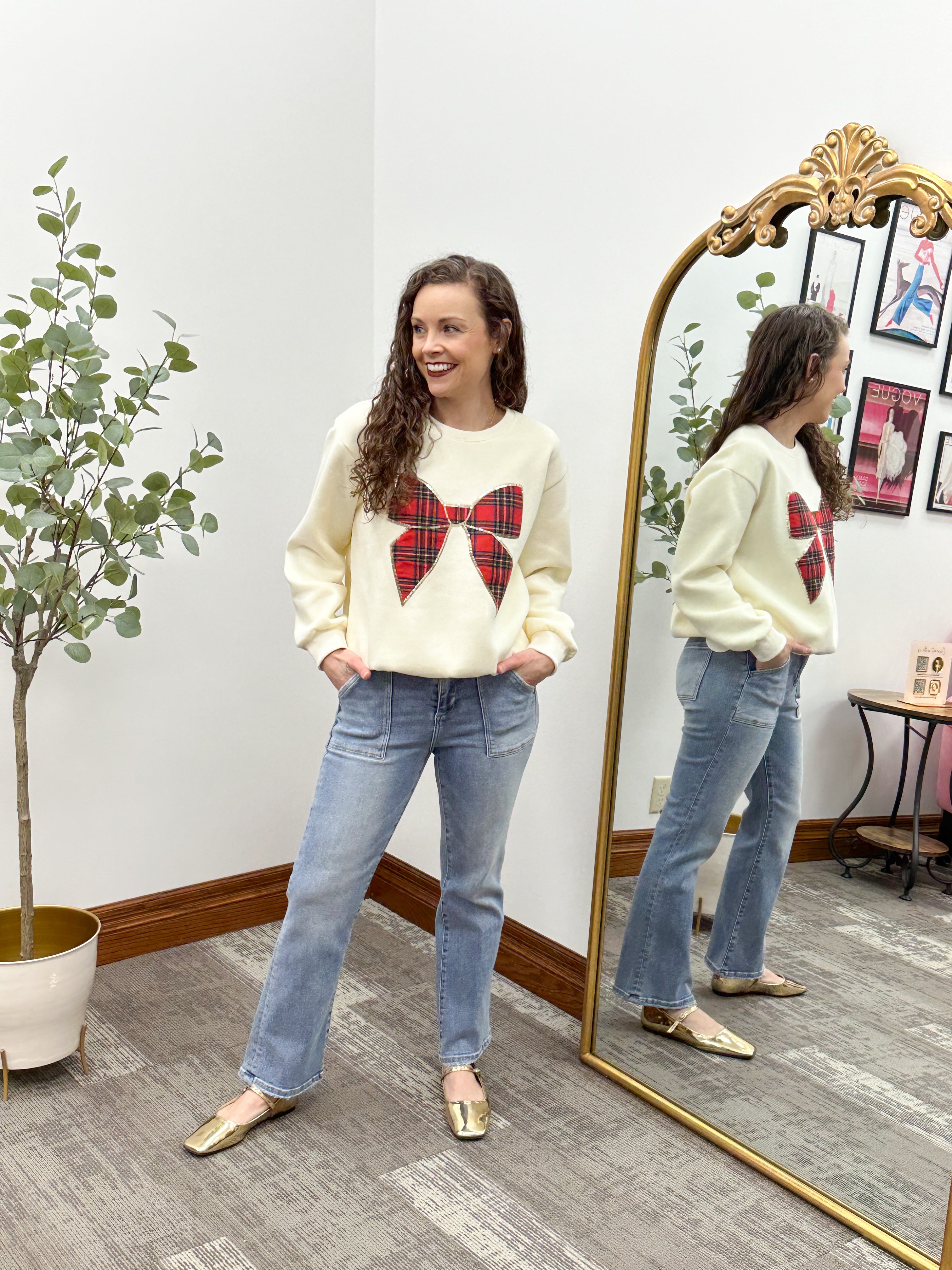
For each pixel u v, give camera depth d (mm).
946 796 1669
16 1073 2088
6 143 2234
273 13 2631
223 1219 1690
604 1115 2049
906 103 1700
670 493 2053
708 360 1966
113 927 2590
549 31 2367
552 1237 1688
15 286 2283
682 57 2076
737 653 1963
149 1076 2090
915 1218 1685
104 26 2344
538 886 2545
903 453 1687
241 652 2766
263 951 2705
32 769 2430
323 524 1878
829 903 1852
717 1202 1799
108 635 2508
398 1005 2445
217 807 2775
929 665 1679
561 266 2367
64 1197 1726
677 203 2094
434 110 2707
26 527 1888
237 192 2613
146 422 2516
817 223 1751
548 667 1932
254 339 2689
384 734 1850
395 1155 1877
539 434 1899
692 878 2061
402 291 2830
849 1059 1809
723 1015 2006
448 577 1798
